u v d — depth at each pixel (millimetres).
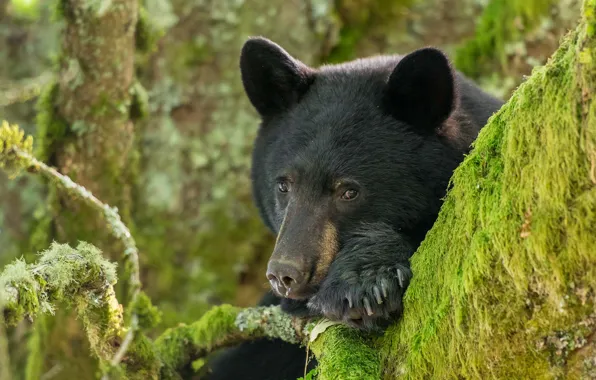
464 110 8109
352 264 6402
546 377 4602
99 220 9523
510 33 12086
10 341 11727
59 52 9438
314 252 7137
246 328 7672
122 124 9609
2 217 13008
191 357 8133
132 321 6734
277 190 8062
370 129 7668
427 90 7508
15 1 12203
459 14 12977
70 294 5969
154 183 12438
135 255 6934
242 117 12648
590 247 4270
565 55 4375
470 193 5020
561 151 4297
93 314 6281
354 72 8266
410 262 6059
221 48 12609
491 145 4980
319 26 12836
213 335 7953
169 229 12414
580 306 4391
